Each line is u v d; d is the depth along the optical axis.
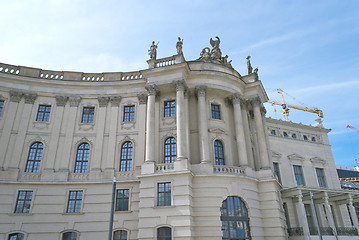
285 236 32.94
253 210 31.30
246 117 37.41
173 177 29.08
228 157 34.19
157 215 27.92
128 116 36.66
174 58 35.25
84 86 37.59
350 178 94.00
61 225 30.81
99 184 32.66
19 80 36.31
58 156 34.22
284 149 50.06
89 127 35.88
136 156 33.75
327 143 55.69
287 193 36.06
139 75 38.09
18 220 30.47
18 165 32.91
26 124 34.88
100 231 30.59
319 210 44.03
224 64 38.75
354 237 35.28
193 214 28.41
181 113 31.97
